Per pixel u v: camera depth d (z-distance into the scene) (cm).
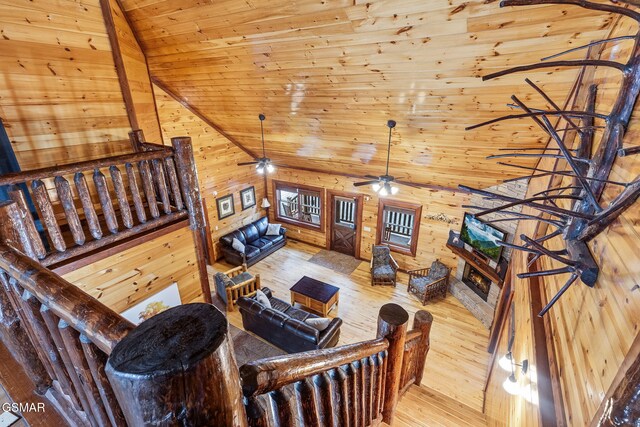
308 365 103
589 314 123
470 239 581
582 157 151
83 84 344
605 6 85
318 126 496
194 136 628
